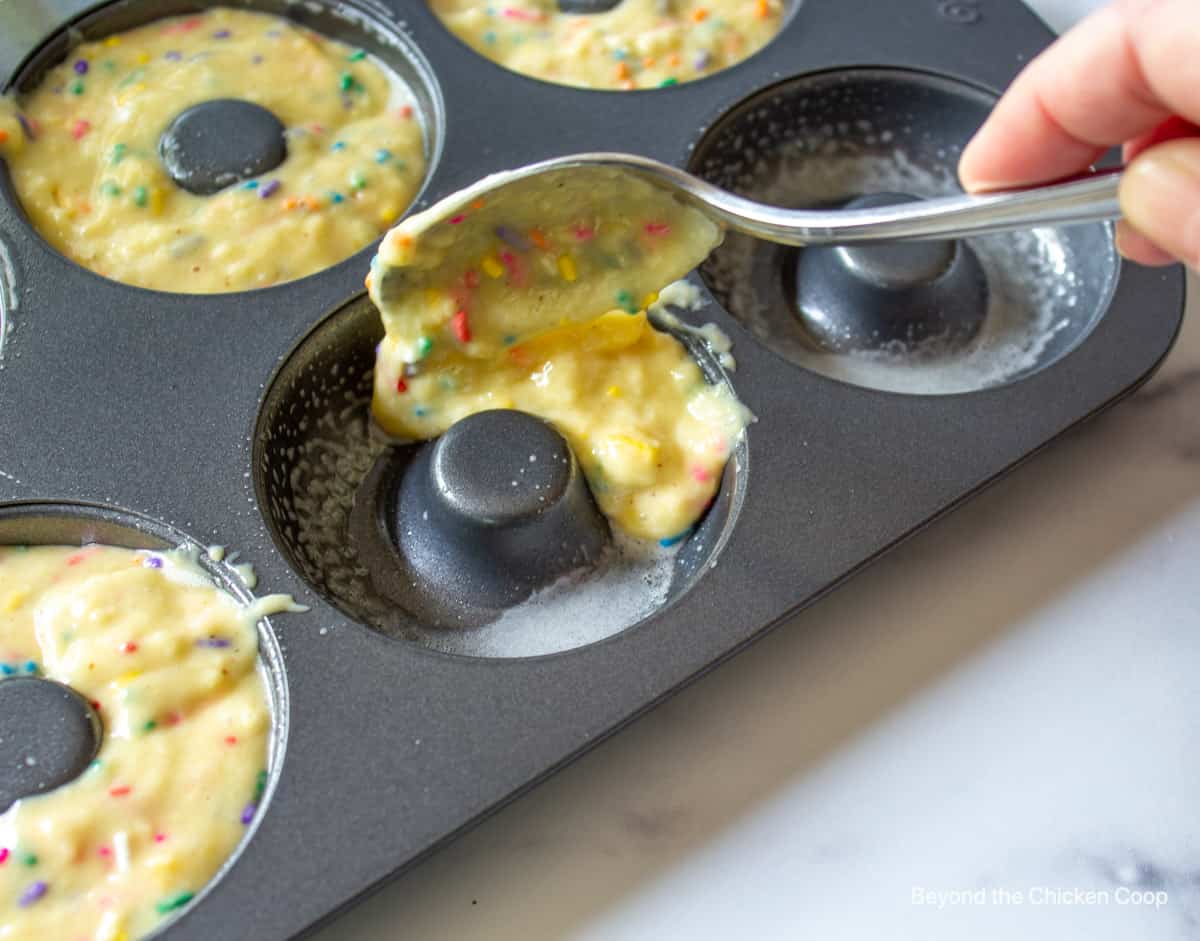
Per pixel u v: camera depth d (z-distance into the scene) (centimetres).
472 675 24
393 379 27
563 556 27
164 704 24
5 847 23
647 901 24
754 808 25
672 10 34
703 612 25
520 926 24
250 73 32
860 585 27
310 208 30
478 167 30
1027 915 24
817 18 33
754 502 26
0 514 26
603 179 24
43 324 28
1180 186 21
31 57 32
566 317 26
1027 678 26
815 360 30
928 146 34
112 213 30
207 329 28
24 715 24
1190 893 24
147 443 26
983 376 30
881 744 25
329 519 28
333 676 24
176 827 23
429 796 23
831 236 24
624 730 25
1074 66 22
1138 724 26
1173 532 28
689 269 26
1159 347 28
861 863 24
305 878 23
